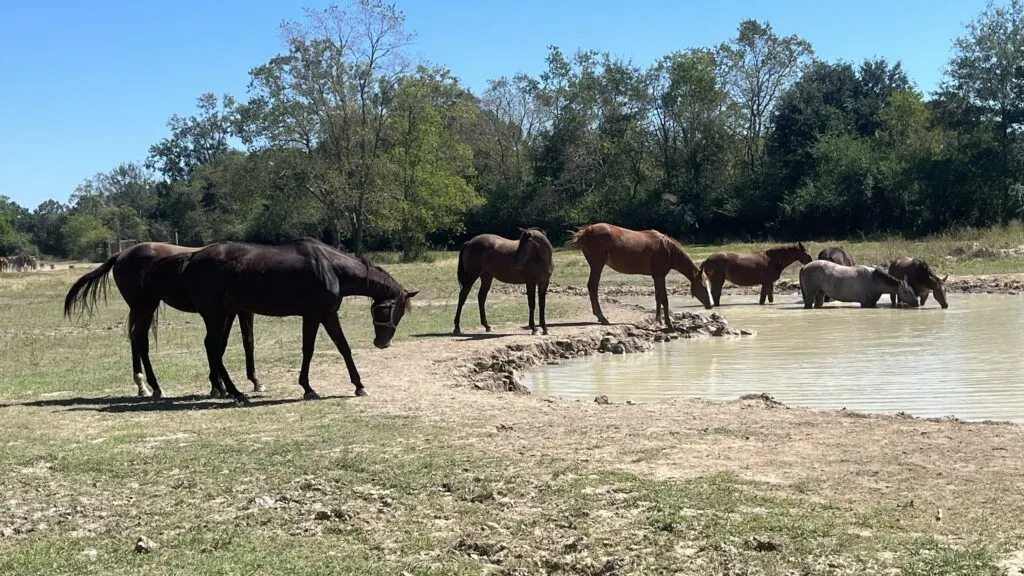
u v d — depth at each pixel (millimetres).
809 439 8648
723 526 6129
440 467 7867
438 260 60844
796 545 5742
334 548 6000
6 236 97250
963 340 16797
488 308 24734
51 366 15531
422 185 62938
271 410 10828
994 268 32875
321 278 11633
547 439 8914
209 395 12094
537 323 20250
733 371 14250
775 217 70875
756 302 27531
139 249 12305
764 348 16891
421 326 20172
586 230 20266
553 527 6285
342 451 8594
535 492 7070
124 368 14867
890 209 64375
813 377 13305
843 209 65312
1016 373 12945
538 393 12836
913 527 6023
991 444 8242
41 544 6129
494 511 6672
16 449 8875
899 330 18891
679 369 14719
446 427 9570
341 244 75188
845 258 27516
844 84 73938
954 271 32938
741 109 77688
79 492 7426
